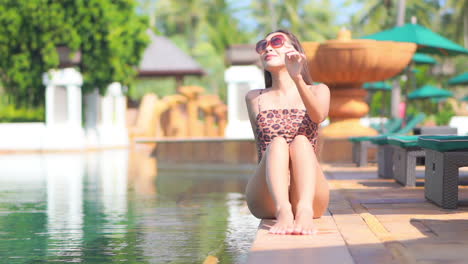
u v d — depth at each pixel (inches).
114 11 1016.2
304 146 176.7
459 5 1759.4
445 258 129.5
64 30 992.2
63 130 1037.8
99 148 1161.4
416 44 530.9
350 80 502.0
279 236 160.2
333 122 530.3
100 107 1232.2
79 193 364.8
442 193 218.8
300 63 176.6
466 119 1163.9
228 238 201.9
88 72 1043.9
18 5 991.0
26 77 1023.0
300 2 2233.0
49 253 179.0
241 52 1008.9
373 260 128.6
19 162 729.0
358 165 469.1
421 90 1272.1
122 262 165.6
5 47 1010.1
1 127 1034.1
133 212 274.2
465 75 1108.5
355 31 1686.8
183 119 1101.1
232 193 359.9
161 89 1776.6
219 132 1104.2
